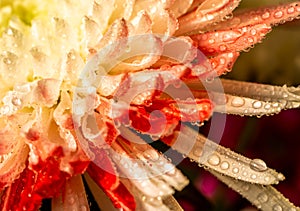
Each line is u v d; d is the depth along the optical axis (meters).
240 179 0.19
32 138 0.17
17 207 0.17
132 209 0.17
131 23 0.18
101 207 0.18
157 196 0.18
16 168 0.17
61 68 0.18
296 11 0.19
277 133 0.23
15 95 0.17
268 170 0.19
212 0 0.19
